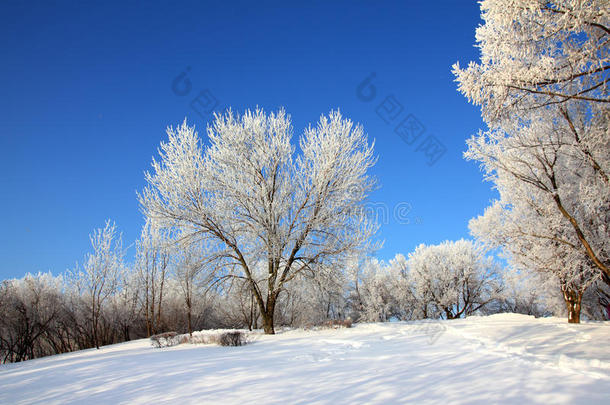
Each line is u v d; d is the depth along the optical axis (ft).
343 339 36.68
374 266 119.14
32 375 28.35
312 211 56.29
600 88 26.11
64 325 103.76
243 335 40.86
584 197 37.09
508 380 15.43
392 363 21.33
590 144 33.42
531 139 37.45
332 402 13.78
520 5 23.16
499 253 53.47
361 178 58.54
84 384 21.42
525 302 110.01
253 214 57.31
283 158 60.18
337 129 59.77
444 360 21.26
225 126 59.98
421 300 117.91
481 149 40.88
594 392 13.25
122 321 105.19
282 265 59.67
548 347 24.16
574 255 43.68
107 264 88.63
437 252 121.29
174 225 57.41
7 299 90.68
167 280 99.55
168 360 28.96
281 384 17.25
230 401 14.92
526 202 48.21
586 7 21.42
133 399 16.61
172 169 57.67
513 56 27.48
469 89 26.86
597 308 70.28
